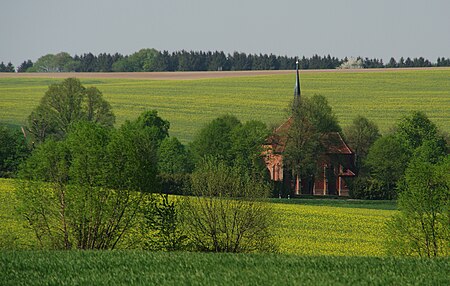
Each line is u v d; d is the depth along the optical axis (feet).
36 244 396.78
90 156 400.67
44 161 401.90
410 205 400.47
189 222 387.55
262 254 316.81
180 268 283.18
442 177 399.44
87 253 317.63
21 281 263.90
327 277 261.65
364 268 280.51
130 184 400.06
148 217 391.45
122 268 284.61
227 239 385.09
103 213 391.65
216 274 267.18
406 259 299.79
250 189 393.50
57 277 268.62
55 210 394.52
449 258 303.48
